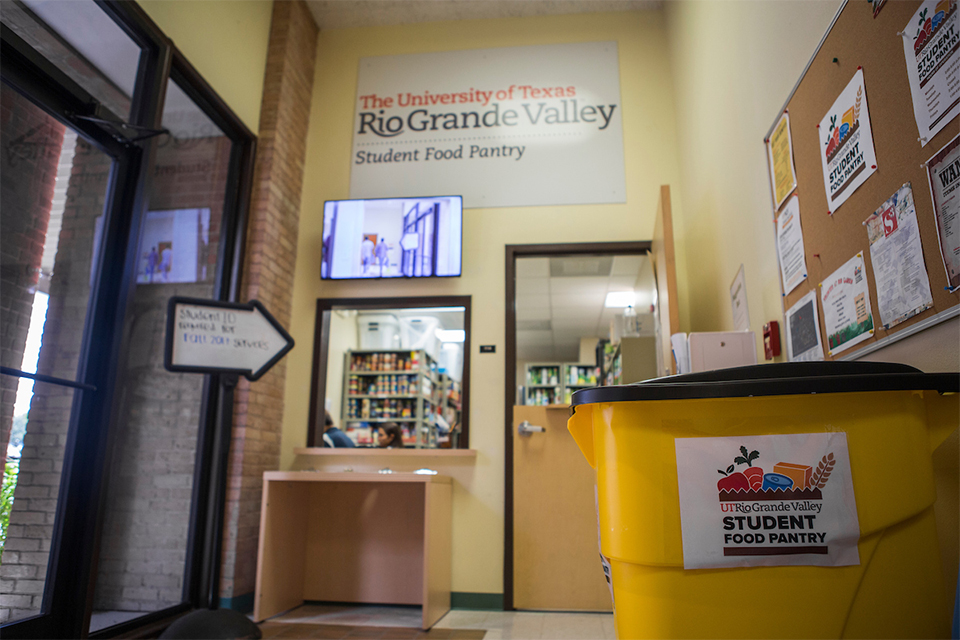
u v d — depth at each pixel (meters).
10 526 2.47
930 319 1.48
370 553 4.04
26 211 2.59
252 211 4.21
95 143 2.97
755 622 1.16
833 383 1.19
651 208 4.51
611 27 4.95
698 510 1.20
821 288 2.08
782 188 2.42
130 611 3.47
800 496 1.18
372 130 4.89
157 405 3.80
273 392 4.21
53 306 2.72
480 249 4.54
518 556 3.92
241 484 3.74
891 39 1.63
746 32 2.83
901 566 1.17
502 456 4.14
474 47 5.00
